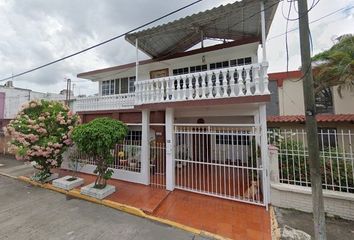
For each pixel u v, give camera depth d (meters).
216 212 5.80
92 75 13.61
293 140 6.48
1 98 18.86
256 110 7.59
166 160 7.63
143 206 6.11
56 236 4.69
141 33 8.36
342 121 8.81
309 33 4.11
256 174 7.04
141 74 12.50
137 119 10.39
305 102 4.07
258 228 4.94
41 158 8.57
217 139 9.34
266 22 7.88
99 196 6.76
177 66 11.18
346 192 5.24
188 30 9.09
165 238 4.61
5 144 15.46
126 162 8.95
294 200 5.66
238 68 6.45
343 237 4.41
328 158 5.60
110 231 4.91
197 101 7.00
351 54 8.62
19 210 6.14
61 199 7.05
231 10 6.67
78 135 7.03
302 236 4.44
